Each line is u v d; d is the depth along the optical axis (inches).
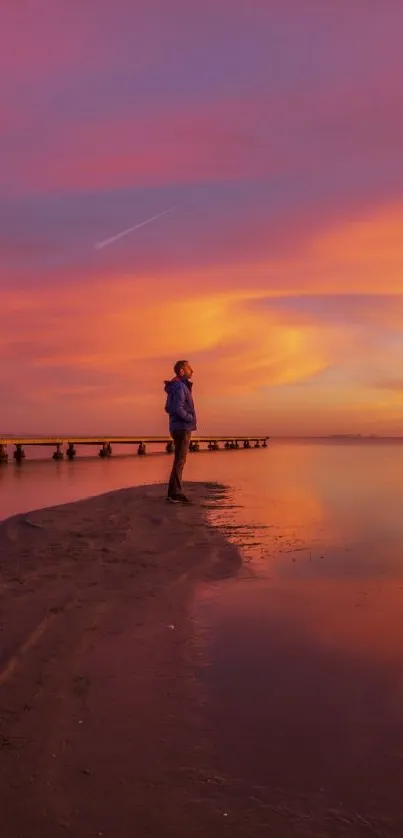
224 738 82.0
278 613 138.9
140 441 1595.7
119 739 82.0
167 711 90.4
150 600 150.9
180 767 74.9
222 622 132.8
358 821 64.2
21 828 63.3
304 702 92.6
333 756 77.3
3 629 127.3
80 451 1840.6
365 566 188.1
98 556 204.5
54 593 157.0
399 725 85.2
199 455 1459.2
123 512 312.7
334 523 281.1
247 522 285.3
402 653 112.5
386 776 72.7
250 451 1814.7
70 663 109.7
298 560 197.8
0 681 101.7
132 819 64.7
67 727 85.7
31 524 271.1
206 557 202.4
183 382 382.0
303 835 62.1
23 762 76.4
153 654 113.9
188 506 349.1
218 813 65.7
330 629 126.6
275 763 75.7
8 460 1213.7
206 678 102.0
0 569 185.8
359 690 96.7
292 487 487.2
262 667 106.7
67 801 68.1
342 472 701.3
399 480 561.9
